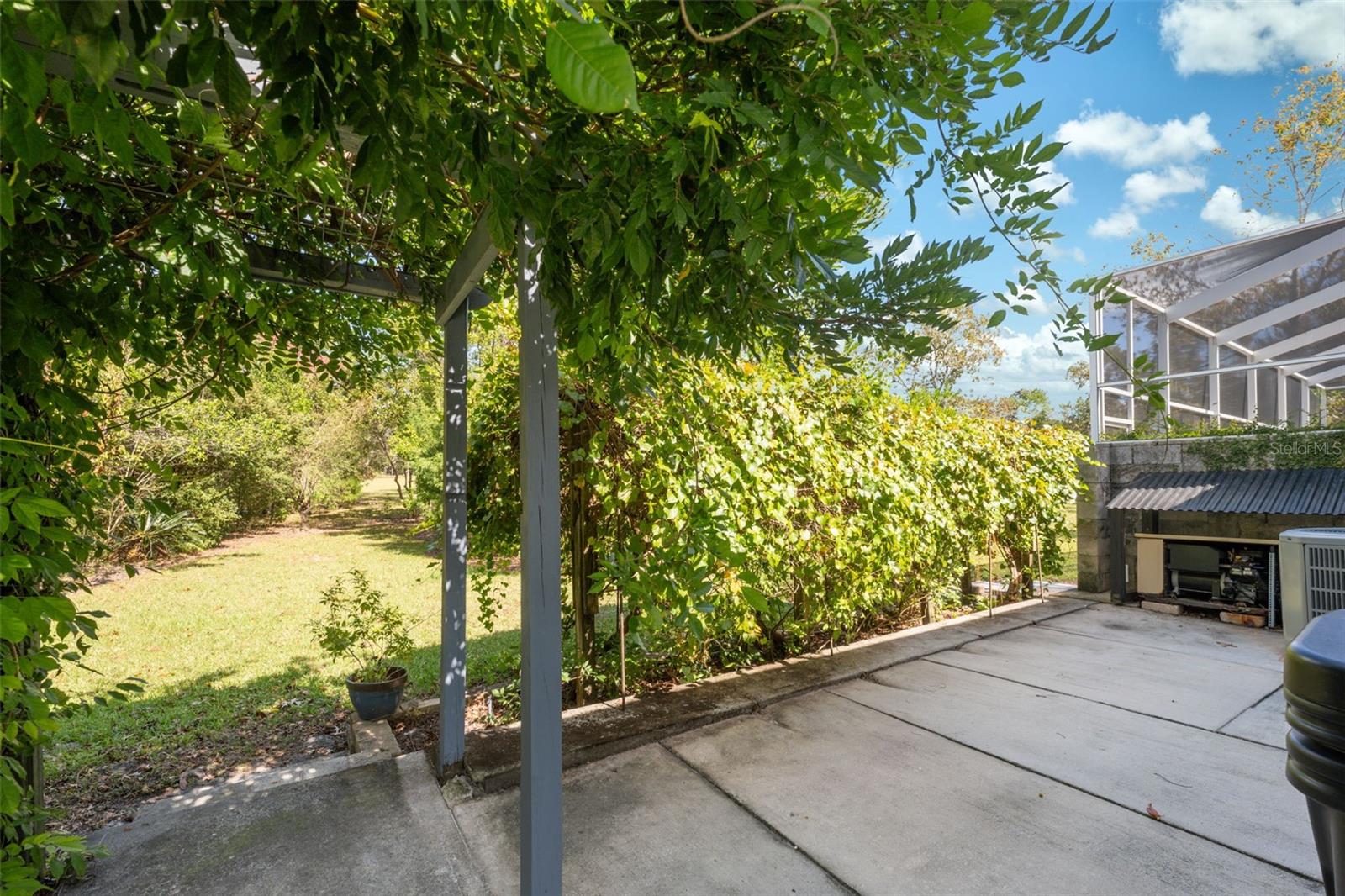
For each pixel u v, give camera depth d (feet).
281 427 43.37
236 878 7.76
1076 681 14.08
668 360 10.03
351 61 3.43
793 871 7.71
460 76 4.54
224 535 45.01
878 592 15.76
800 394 14.80
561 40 1.80
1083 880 7.41
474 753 10.61
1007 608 21.12
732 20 3.76
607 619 20.07
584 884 7.53
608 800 9.37
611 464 11.91
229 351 10.80
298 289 10.82
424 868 7.94
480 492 14.08
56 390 6.35
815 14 2.23
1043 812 8.84
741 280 5.34
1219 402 27.04
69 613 3.39
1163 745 10.84
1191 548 20.56
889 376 16.58
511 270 9.58
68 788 11.00
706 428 11.91
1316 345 28.84
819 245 4.10
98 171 6.61
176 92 4.90
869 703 12.91
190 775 11.43
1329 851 2.33
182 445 30.73
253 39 3.01
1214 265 23.03
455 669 10.34
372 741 11.75
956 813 8.86
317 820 9.04
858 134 3.95
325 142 3.68
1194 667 15.05
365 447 53.72
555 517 6.34
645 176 4.30
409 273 10.96
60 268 6.76
